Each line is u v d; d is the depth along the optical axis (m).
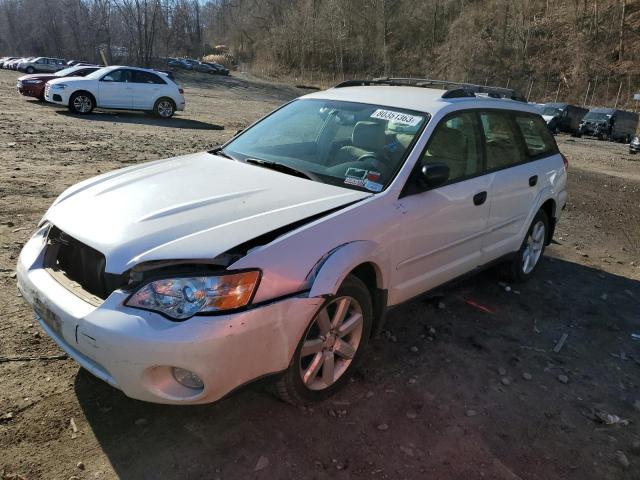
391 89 4.56
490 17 78.81
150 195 3.17
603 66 67.19
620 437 3.20
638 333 4.62
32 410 2.89
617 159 20.64
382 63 80.50
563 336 4.38
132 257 2.60
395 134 3.85
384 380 3.49
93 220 2.92
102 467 2.58
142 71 18.34
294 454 2.77
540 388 3.61
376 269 3.32
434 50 80.62
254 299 2.61
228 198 3.15
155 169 3.74
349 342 3.29
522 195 4.84
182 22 89.56
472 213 4.16
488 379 3.64
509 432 3.13
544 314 4.77
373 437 2.95
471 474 2.78
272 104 32.78
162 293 2.51
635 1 73.50
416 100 4.18
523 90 68.94
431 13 85.94
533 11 79.50
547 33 75.62
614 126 33.41
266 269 2.66
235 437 2.85
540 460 2.94
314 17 85.25
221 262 2.60
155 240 2.68
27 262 3.07
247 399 3.16
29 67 44.06
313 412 3.11
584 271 6.10
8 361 3.27
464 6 84.25
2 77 34.81
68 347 2.75
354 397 3.28
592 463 2.96
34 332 3.59
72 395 3.04
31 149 10.14
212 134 15.16
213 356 2.49
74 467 2.56
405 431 3.03
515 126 4.95
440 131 3.89
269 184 3.43
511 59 73.25
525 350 4.09
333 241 2.98
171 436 2.81
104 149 10.85
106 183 3.46
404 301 3.76
